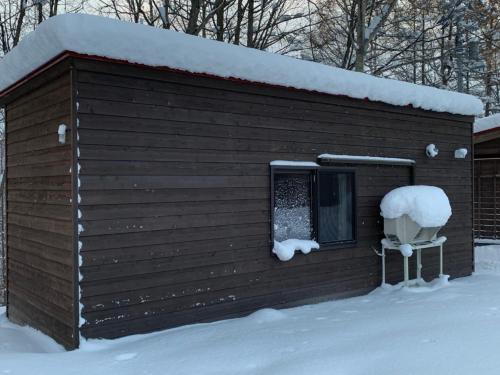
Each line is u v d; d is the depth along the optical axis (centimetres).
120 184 439
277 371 309
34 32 430
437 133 745
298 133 575
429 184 730
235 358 351
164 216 466
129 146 445
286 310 549
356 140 636
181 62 458
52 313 468
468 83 1959
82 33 397
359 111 640
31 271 525
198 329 456
